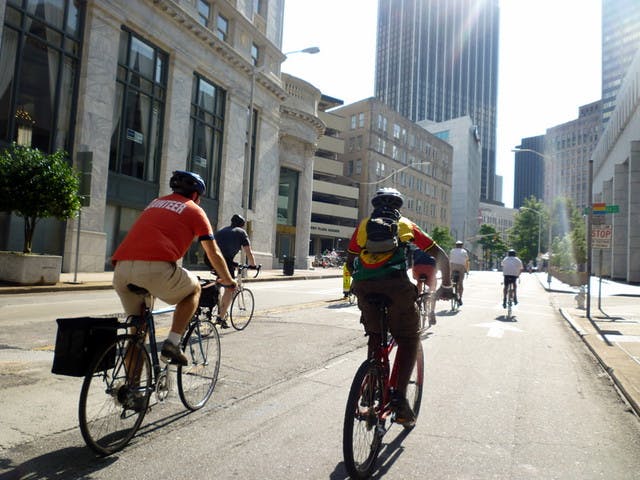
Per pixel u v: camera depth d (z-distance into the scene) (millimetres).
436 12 176000
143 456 3252
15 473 2889
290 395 4773
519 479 3166
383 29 182250
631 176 35719
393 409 3473
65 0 18281
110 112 19812
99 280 16109
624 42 118250
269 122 32625
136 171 21922
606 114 123438
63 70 18328
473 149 129375
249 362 5969
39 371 4953
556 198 73188
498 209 178250
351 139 69688
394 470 3250
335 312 11141
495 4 193500
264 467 3164
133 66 21484
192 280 3637
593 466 3410
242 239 7691
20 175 12945
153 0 21609
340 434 3795
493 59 192250
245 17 28734
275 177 33531
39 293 12953
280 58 33406
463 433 3984
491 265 123125
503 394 5184
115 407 3344
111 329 3281
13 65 16500
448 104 177625
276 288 18578
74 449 3281
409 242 3438
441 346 7879
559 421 4367
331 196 64875
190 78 24672
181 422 3918
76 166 18391
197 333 4312
